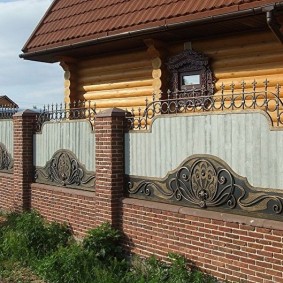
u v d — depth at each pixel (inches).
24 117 376.5
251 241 206.8
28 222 330.6
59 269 257.9
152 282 227.1
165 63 351.6
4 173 422.9
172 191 251.0
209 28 302.7
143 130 267.9
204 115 231.3
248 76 311.4
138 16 336.2
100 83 409.1
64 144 338.3
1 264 283.4
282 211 198.1
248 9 263.6
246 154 212.1
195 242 233.6
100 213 289.3
